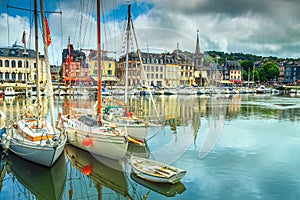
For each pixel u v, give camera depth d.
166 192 10.08
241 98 61.34
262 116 30.06
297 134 20.02
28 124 13.98
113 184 10.89
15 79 75.81
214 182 10.87
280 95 75.00
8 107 35.91
